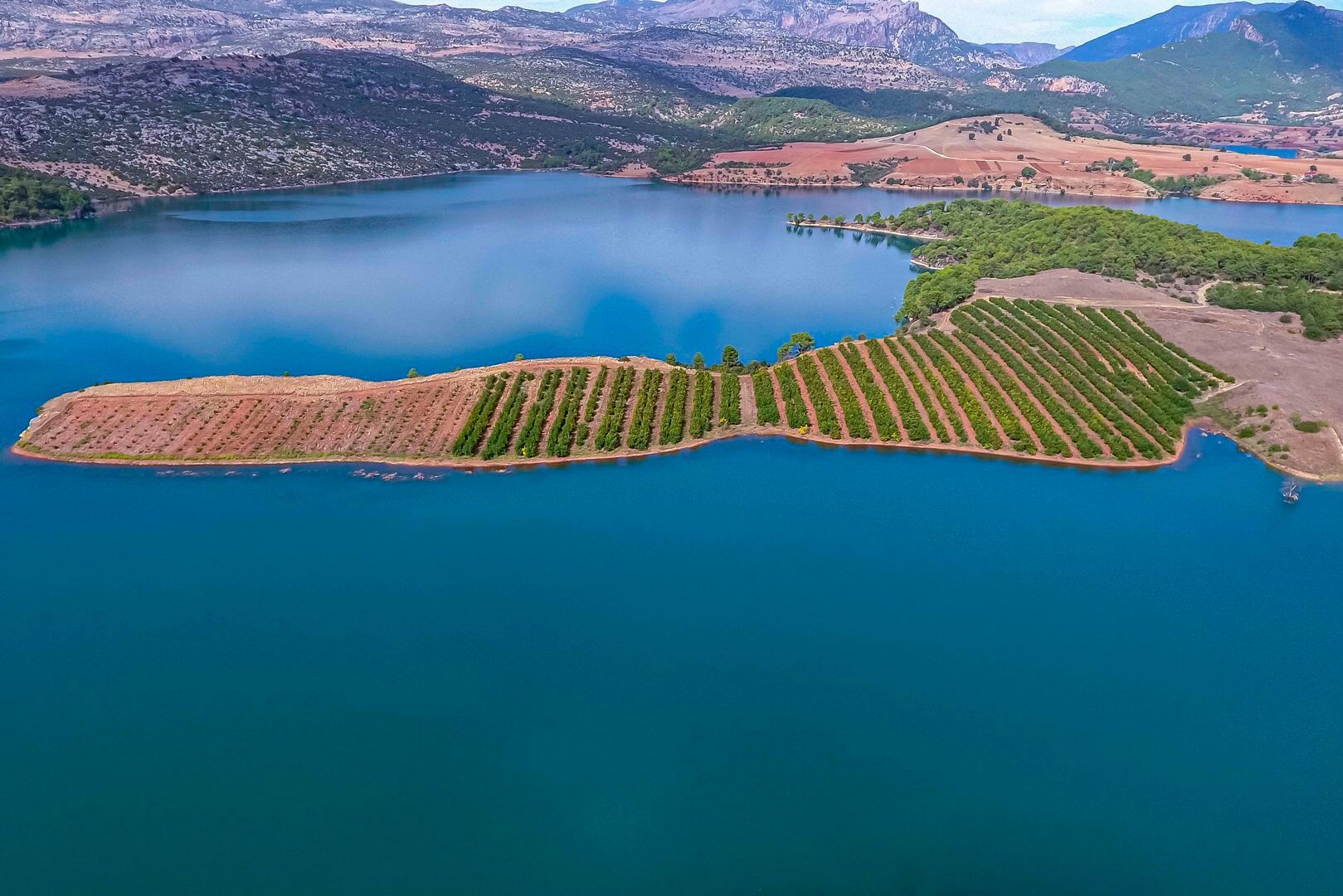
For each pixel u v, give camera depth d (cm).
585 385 18050
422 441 15838
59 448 15538
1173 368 18000
